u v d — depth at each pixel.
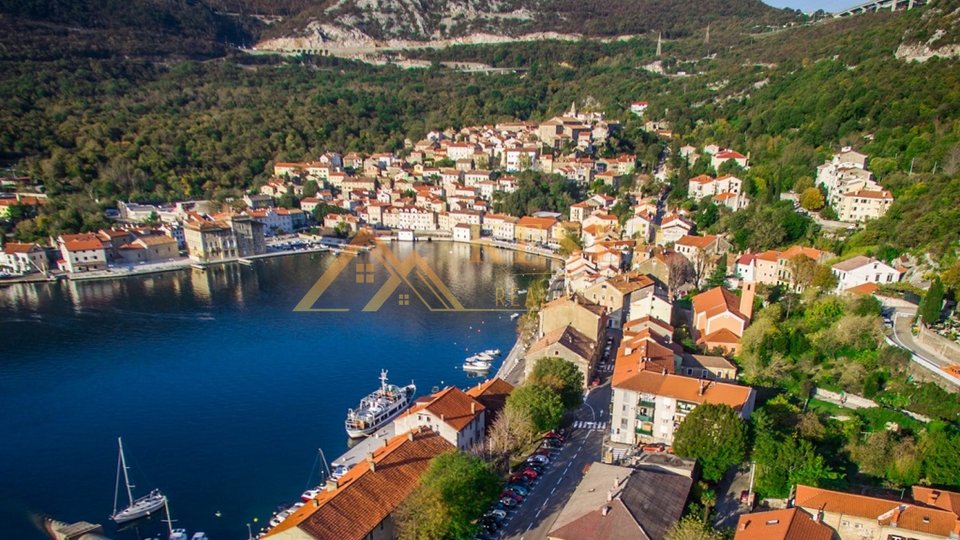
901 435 94.44
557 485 98.81
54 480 111.31
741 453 90.69
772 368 116.06
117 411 136.50
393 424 126.00
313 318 197.50
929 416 96.75
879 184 181.62
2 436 126.12
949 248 134.00
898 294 130.62
